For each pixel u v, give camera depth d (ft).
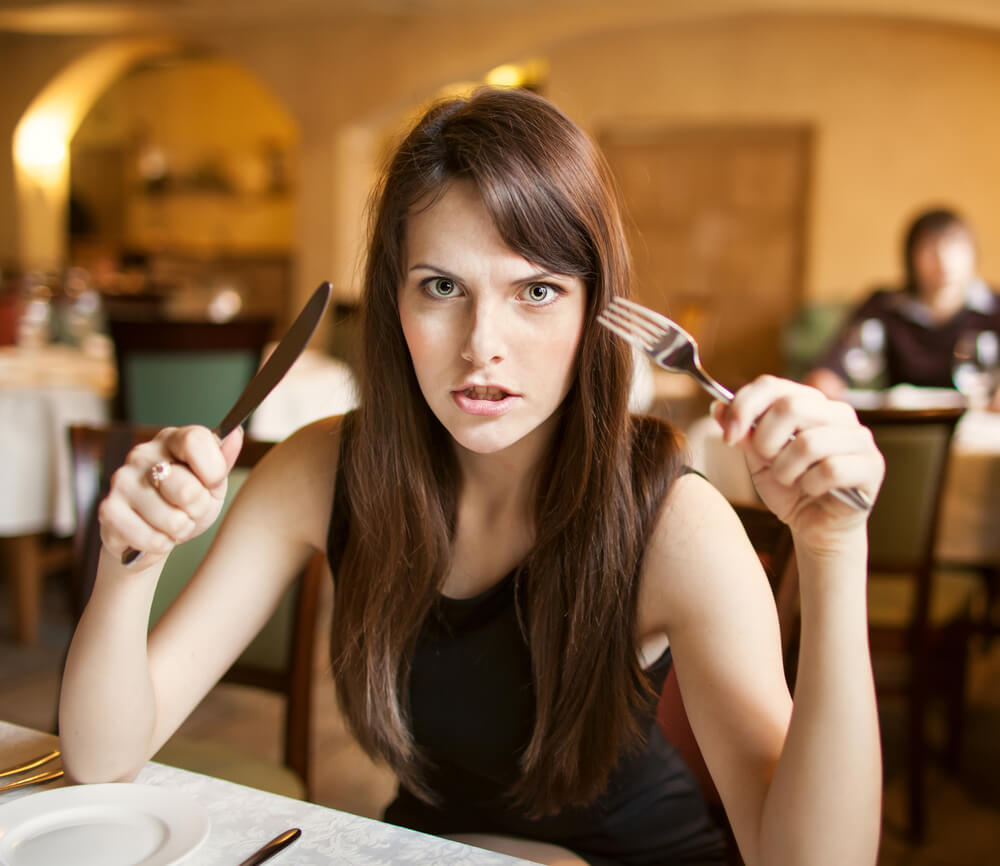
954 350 10.73
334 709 8.81
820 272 22.16
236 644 3.50
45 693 9.02
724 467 7.88
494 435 2.79
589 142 2.85
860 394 9.74
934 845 6.77
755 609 2.94
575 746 3.08
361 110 23.45
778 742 2.68
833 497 2.22
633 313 2.25
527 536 3.20
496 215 2.64
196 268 29.27
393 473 3.23
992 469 7.66
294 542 3.61
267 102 30.81
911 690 6.92
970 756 8.13
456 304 2.77
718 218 22.77
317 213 24.11
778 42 21.79
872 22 21.24
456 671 3.21
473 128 2.71
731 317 22.91
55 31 25.76
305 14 22.86
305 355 12.62
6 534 9.46
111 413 10.03
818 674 2.36
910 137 21.31
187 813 2.42
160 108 31.91
